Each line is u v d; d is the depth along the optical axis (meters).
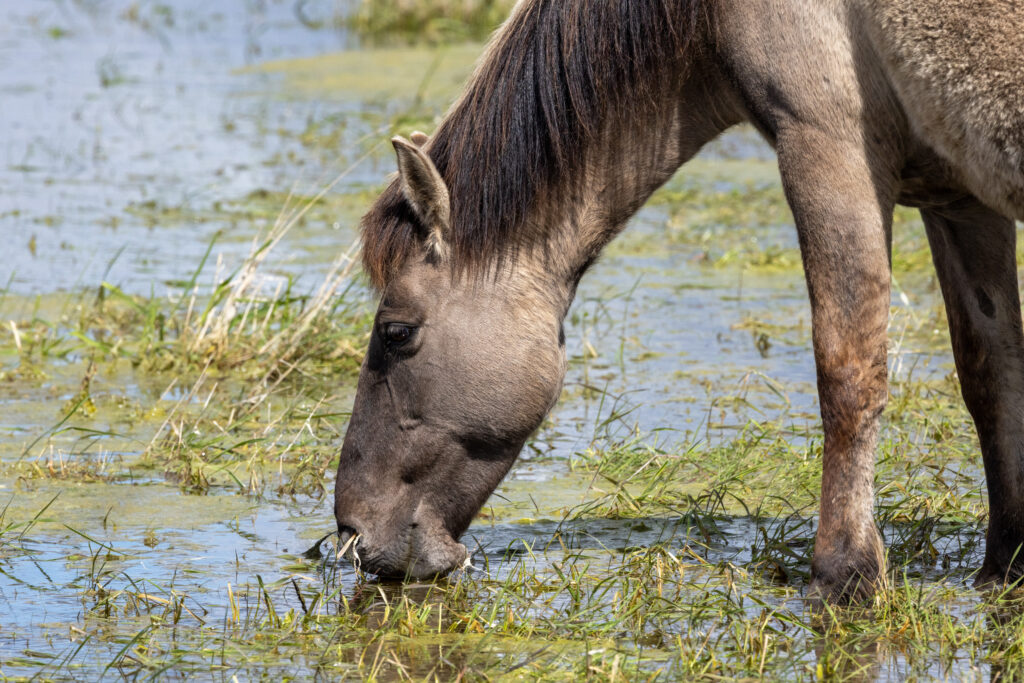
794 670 9.95
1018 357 11.62
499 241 11.36
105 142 36.00
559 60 11.41
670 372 19.06
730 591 11.27
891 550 12.48
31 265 24.42
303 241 26.56
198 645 10.65
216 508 14.04
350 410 17.44
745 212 29.67
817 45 10.62
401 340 11.48
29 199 29.73
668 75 11.37
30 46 52.00
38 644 10.69
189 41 53.72
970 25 10.11
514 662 10.27
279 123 38.38
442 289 11.41
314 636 10.80
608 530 13.41
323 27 56.94
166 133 37.19
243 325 19.80
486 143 11.36
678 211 29.94
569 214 11.57
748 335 20.98
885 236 10.77
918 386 17.28
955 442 15.48
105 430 16.61
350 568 12.42
